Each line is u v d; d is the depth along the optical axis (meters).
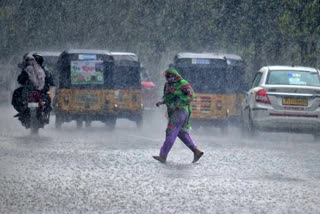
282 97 38.19
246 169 24.95
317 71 39.97
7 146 31.59
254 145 34.41
